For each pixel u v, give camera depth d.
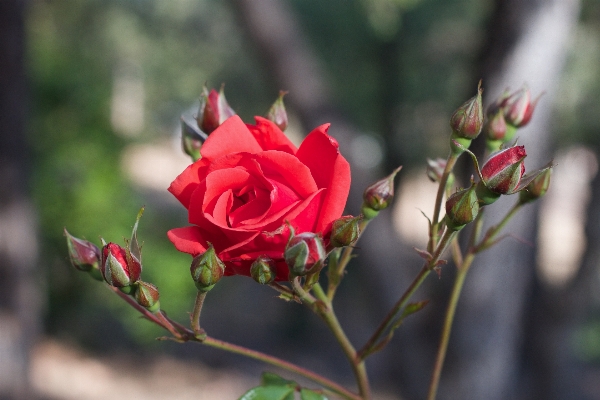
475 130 1.24
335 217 1.08
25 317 4.56
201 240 1.11
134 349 9.30
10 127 4.32
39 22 8.36
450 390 3.71
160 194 13.60
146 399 7.97
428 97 8.58
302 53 3.91
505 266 3.45
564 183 16.44
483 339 3.56
